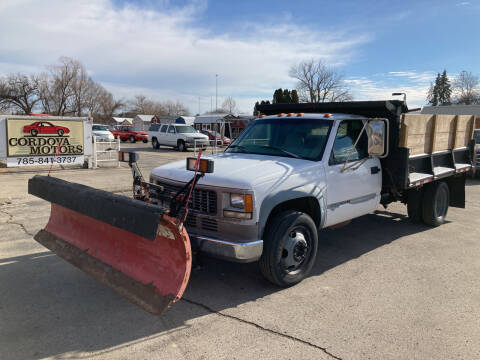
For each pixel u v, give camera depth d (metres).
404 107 5.84
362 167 5.36
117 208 3.36
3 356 3.02
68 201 3.99
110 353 3.08
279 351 3.12
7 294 4.13
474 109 36.72
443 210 7.29
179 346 3.19
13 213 7.59
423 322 3.61
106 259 3.94
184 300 4.07
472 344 3.25
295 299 4.10
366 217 7.91
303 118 5.34
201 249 3.90
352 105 5.62
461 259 5.39
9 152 13.02
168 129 26.83
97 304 3.93
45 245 4.65
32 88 67.00
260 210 3.94
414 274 4.82
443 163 7.04
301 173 4.43
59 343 3.21
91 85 74.81
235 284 4.49
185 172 4.44
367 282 4.56
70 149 14.15
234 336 3.35
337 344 3.23
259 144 5.37
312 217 4.79
